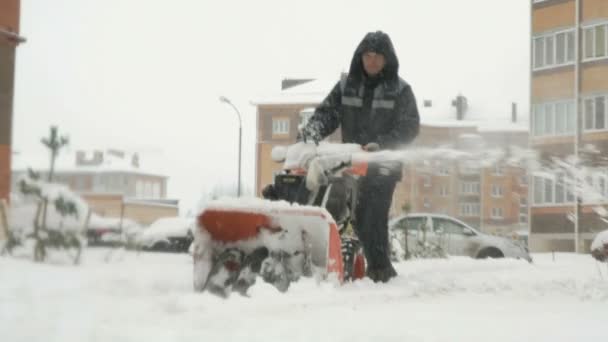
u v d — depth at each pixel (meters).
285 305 4.34
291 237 5.23
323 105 6.71
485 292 5.37
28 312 3.77
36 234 6.93
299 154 5.88
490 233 19.77
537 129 36.28
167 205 15.81
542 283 5.91
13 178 6.76
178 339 3.29
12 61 13.83
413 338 3.39
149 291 4.82
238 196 5.45
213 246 5.26
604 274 7.41
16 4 13.98
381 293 5.10
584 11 35.38
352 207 6.06
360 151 5.88
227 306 4.18
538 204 35.41
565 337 3.48
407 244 13.22
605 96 34.56
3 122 13.45
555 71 36.16
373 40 6.47
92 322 3.61
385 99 6.55
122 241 7.41
